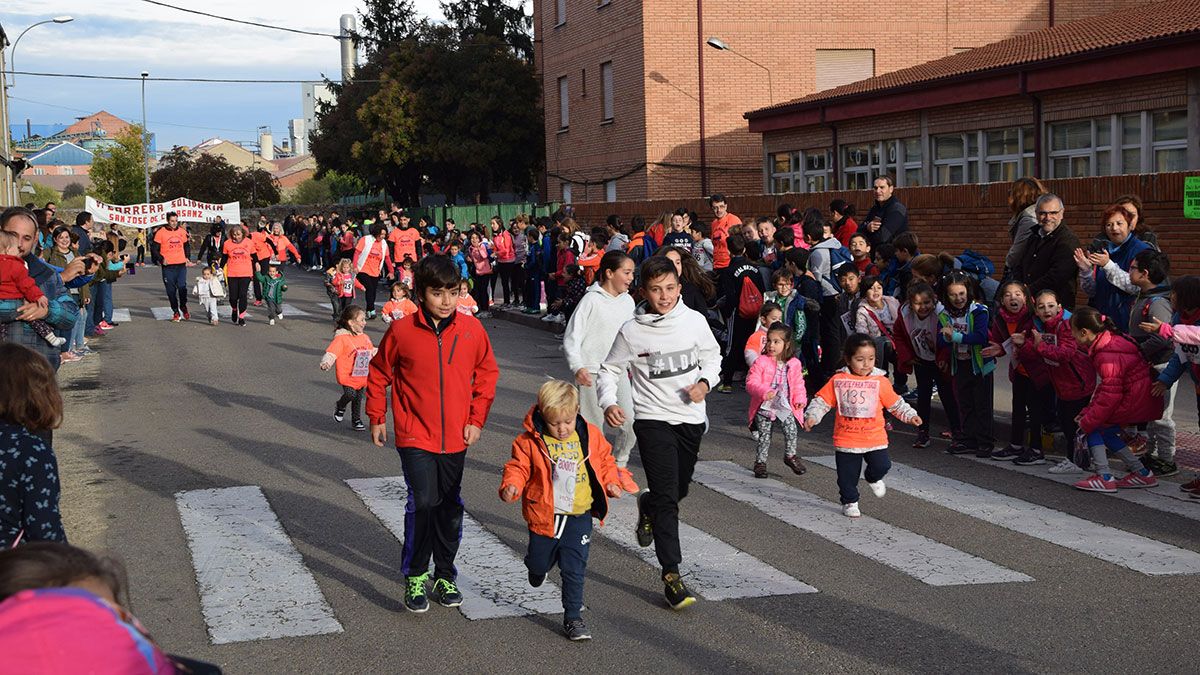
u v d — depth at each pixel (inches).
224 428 472.7
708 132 1266.0
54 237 653.3
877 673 210.4
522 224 971.9
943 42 1291.8
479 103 1734.7
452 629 238.2
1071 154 840.9
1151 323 328.2
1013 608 244.8
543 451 231.8
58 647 76.9
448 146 1745.8
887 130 1021.8
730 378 549.6
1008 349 386.9
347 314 465.4
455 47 1801.2
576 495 232.4
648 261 259.8
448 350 245.9
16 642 76.4
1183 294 336.5
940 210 719.7
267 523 323.6
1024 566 275.0
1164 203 558.6
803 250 499.8
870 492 352.5
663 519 250.2
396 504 343.6
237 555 292.2
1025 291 383.9
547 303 890.7
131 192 3422.7
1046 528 308.2
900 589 259.1
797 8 1269.7
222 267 1055.6
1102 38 824.3
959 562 278.7
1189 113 733.3
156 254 1780.3
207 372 636.1
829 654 220.4
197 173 3107.8
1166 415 360.2
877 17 1278.3
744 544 298.2
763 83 1270.9
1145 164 772.0
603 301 332.8
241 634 235.5
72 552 84.7
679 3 1254.3
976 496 345.7
